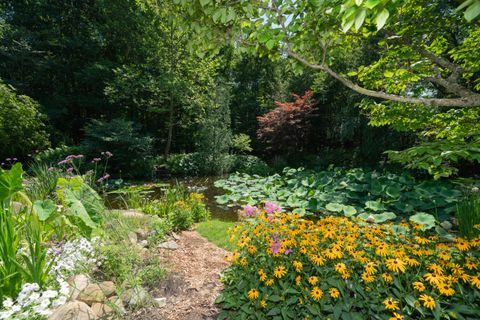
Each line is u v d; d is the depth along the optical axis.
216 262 2.96
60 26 14.52
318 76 12.09
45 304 1.64
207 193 7.75
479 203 3.37
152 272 2.41
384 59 2.46
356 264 1.75
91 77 12.90
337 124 12.10
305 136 13.00
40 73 13.51
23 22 13.96
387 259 1.69
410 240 2.11
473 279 1.46
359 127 10.68
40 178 4.21
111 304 1.88
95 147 9.78
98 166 9.21
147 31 12.16
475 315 1.44
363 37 2.12
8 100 8.46
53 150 9.22
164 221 3.95
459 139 1.91
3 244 1.86
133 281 2.15
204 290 2.25
